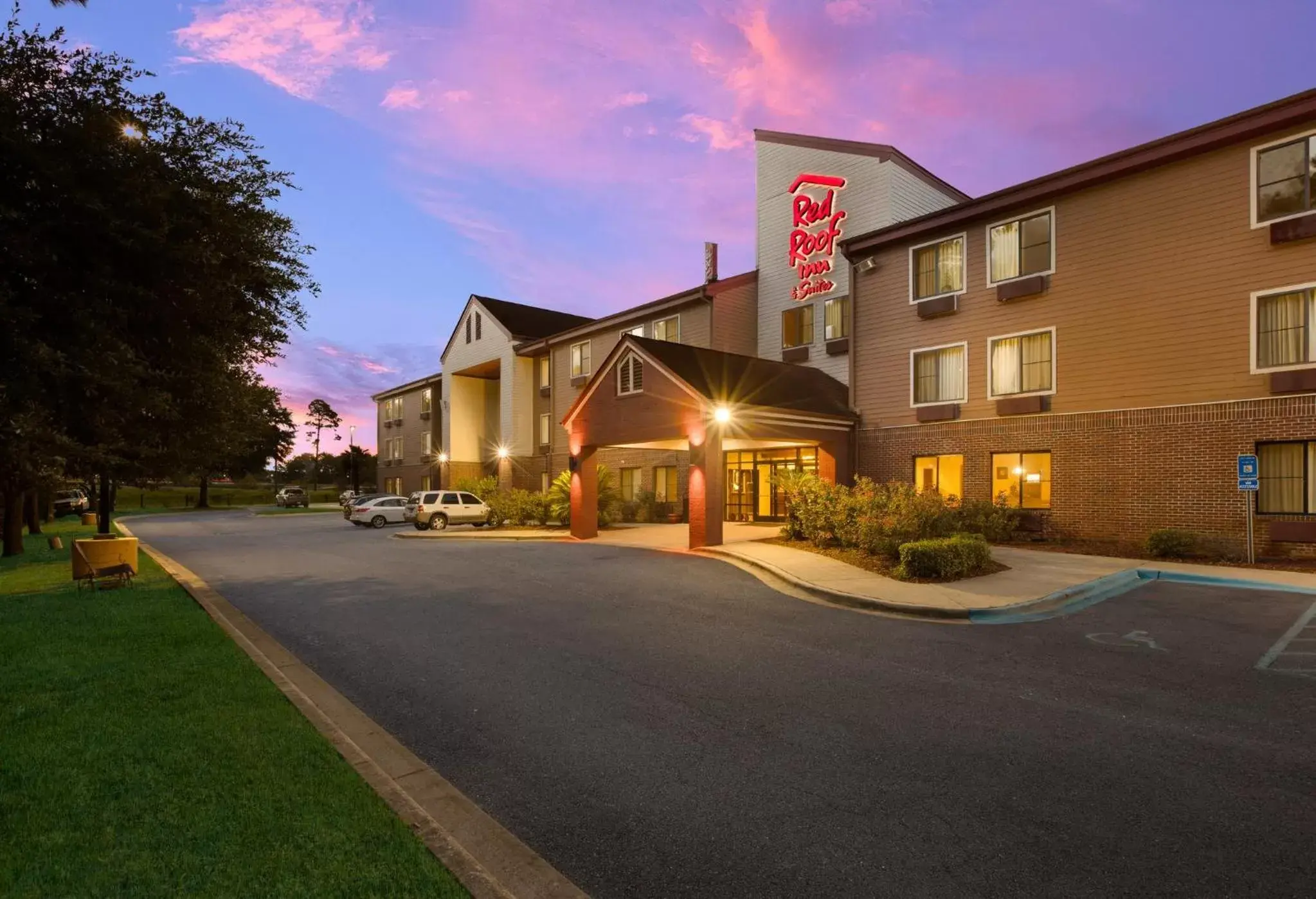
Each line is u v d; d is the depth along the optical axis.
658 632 8.91
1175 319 15.47
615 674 7.06
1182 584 12.05
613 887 3.40
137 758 4.53
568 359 34.47
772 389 20.30
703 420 17.53
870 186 23.50
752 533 20.69
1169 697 6.23
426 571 15.50
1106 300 16.56
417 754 5.07
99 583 12.88
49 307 7.39
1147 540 15.10
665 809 4.20
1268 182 14.35
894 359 20.88
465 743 5.27
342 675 7.20
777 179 26.61
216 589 13.34
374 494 68.31
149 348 8.52
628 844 3.80
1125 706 5.98
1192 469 15.09
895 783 4.53
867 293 21.73
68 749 4.65
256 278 9.63
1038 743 5.17
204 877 3.17
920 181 24.38
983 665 7.29
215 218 8.40
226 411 9.87
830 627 9.18
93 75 7.85
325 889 3.08
